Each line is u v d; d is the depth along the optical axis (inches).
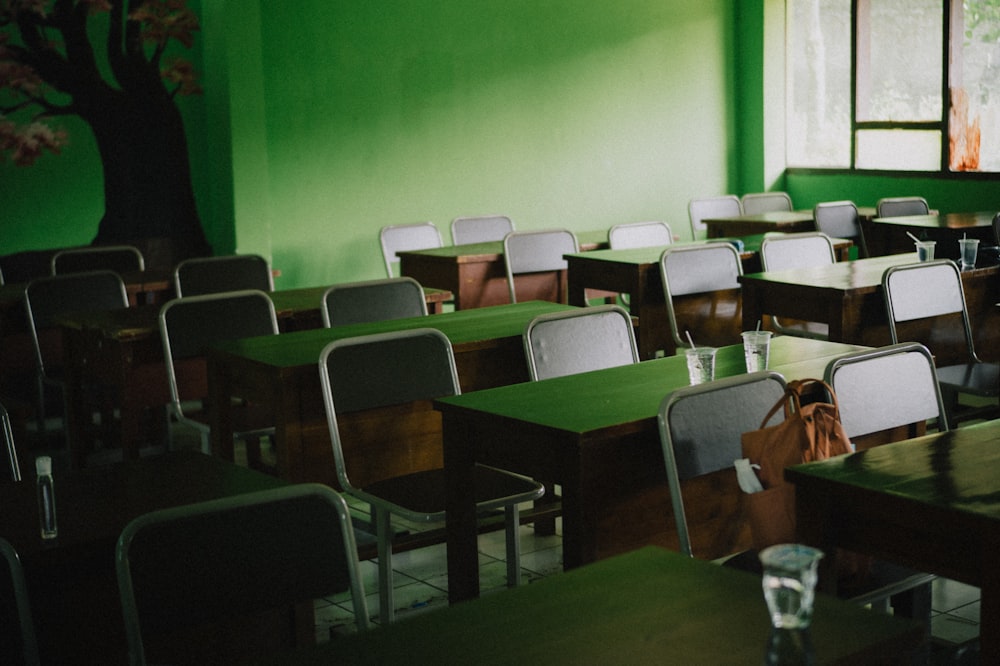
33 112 247.4
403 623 59.2
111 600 84.2
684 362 130.0
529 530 159.3
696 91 348.5
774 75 352.5
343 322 163.0
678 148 346.9
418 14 295.6
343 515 74.6
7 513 85.6
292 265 284.2
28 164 248.4
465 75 305.1
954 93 311.3
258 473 94.5
